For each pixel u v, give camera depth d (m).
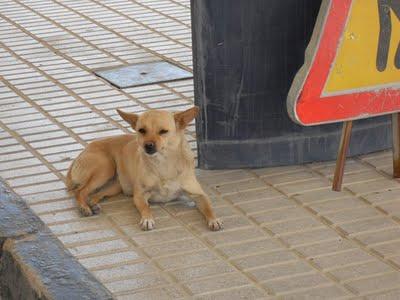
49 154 9.53
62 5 15.79
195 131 9.73
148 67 12.30
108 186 8.55
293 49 8.72
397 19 8.16
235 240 7.62
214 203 8.31
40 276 7.07
